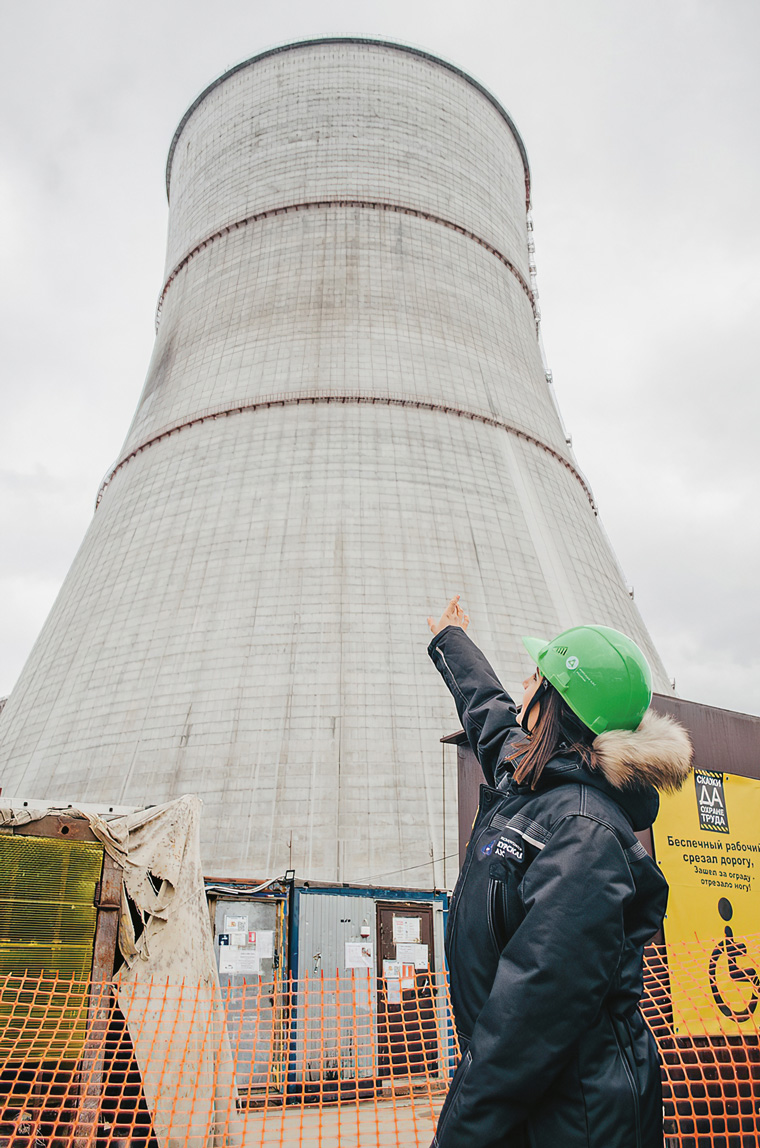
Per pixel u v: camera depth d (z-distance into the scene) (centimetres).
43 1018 777
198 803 999
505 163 5119
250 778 2773
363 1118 1149
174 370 4222
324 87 4628
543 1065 232
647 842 794
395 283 4078
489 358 4119
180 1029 845
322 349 3850
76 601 3734
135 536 3669
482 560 3369
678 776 292
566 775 292
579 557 3716
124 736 3019
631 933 279
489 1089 233
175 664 3111
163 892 927
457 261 4344
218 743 2867
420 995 1606
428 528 3384
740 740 891
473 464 3666
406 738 2866
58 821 879
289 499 3434
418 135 4569
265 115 4678
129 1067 812
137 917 916
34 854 855
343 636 3067
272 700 2933
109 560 3697
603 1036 252
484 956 277
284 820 2684
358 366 3797
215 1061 864
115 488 4134
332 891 1630
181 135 5397
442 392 3809
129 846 921
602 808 276
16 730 3550
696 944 771
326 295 4016
